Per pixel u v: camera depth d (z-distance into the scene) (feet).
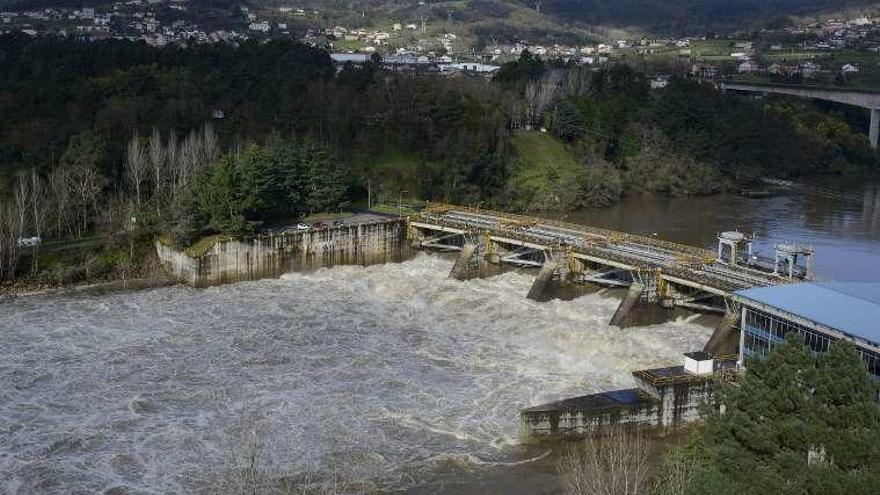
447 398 440.45
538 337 526.16
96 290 620.90
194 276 631.97
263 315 574.56
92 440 394.73
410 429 406.82
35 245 639.76
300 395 444.55
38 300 594.65
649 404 394.52
